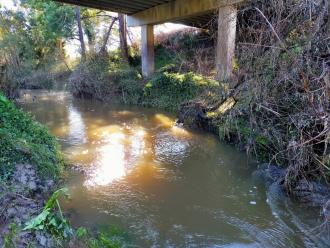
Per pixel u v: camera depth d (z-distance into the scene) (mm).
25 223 2742
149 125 7820
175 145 6141
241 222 3406
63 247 2607
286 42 3965
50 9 14797
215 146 5957
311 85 3361
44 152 4375
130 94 11055
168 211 3650
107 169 4910
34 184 3680
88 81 12023
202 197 3992
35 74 15211
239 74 5305
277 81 3943
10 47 10953
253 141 5043
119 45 15289
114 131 7277
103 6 10719
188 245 3029
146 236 3162
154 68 12180
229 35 6898
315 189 3717
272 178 4320
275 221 3402
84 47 15312
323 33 3350
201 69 9234
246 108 4965
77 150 5836
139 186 4316
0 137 3924
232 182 4418
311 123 3656
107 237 3059
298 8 3625
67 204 3752
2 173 3582
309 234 3131
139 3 10148
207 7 7828
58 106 10820
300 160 3590
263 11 4332
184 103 7973
